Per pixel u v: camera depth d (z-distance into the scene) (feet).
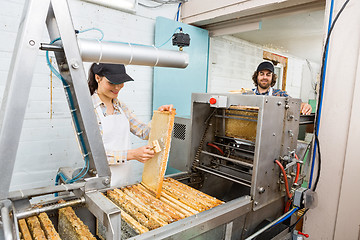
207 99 4.22
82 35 6.92
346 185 5.02
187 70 9.18
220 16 8.13
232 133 4.67
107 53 2.51
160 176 3.46
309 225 5.65
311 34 10.80
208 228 2.95
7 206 2.25
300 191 4.02
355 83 4.75
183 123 5.47
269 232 3.99
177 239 2.62
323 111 5.27
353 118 4.82
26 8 2.12
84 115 2.39
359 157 4.81
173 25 8.45
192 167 4.72
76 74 2.27
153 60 2.86
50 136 6.64
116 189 3.61
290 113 4.03
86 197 2.57
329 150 5.23
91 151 2.53
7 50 5.81
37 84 6.25
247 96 3.61
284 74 16.46
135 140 8.39
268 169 3.78
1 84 5.80
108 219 2.14
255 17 8.14
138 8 7.98
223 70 11.50
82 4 6.82
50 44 2.19
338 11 4.94
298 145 5.82
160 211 3.03
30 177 6.42
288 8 7.22
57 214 3.15
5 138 2.04
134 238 2.38
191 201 3.41
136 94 8.32
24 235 2.41
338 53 4.97
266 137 3.59
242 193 5.19
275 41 12.59
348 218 5.06
